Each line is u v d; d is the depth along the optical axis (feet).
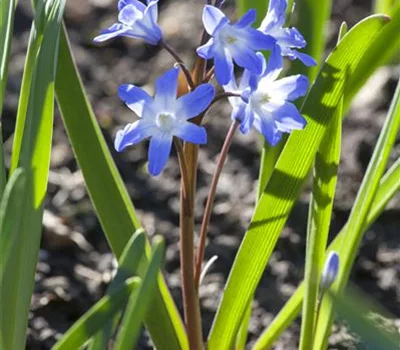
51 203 2.64
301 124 1.80
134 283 1.79
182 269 1.95
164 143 1.76
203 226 1.94
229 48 1.76
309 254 1.98
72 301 2.39
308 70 2.21
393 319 2.37
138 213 2.63
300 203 2.62
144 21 1.80
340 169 2.76
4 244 1.77
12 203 1.75
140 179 2.76
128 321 1.76
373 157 1.99
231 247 2.53
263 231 1.98
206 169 2.78
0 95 1.91
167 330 2.04
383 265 2.51
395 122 1.95
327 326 2.01
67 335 1.81
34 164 1.86
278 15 1.82
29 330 2.32
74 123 2.02
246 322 2.15
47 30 1.86
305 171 1.95
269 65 1.79
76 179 2.73
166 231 2.58
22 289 1.87
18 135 1.93
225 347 2.05
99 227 2.59
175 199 2.68
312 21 2.22
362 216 1.99
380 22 1.89
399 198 2.63
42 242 2.52
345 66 1.92
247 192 2.68
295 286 2.46
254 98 1.81
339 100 1.93
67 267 2.48
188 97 1.77
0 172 1.89
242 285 2.01
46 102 1.85
